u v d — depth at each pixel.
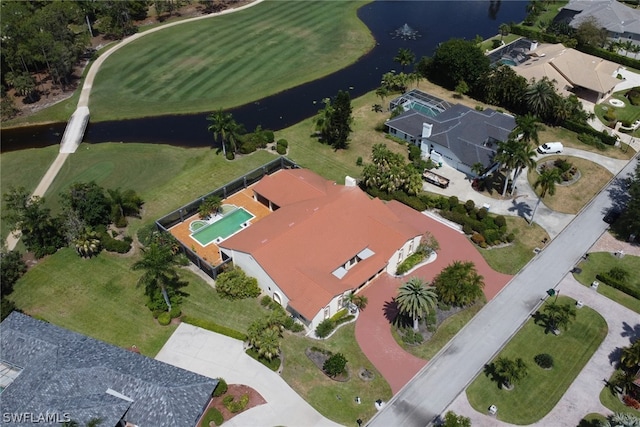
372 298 76.25
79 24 160.25
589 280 79.31
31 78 126.44
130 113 122.50
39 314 74.88
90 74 138.00
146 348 69.75
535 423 60.91
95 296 77.62
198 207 91.44
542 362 66.75
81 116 119.69
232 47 150.38
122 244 84.25
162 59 144.50
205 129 116.62
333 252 77.25
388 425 60.81
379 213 84.69
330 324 70.94
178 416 57.94
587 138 110.00
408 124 110.62
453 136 103.75
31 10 150.88
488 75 123.06
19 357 64.38
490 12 180.00
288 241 76.56
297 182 90.56
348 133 108.06
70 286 79.25
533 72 124.81
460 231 88.56
